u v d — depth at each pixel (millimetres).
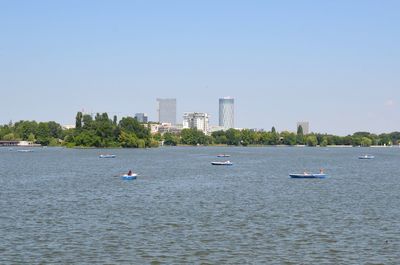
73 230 70812
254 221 78062
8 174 172500
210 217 81438
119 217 81438
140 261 56281
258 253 59469
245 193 116125
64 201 100688
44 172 182000
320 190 124688
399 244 63875
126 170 192000
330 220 79438
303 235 68312
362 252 60156
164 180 150000
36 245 62375
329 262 56375
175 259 57031
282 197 108812
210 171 191375
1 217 81250
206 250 60531
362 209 91500
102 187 128625
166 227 73000
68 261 56188
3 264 55031
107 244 62969
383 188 130500
